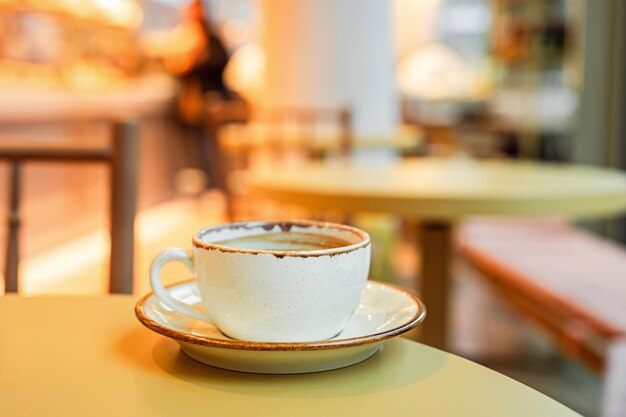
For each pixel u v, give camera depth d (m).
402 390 0.45
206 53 5.65
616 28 4.03
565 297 1.94
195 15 5.76
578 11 4.18
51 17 4.31
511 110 5.19
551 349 2.80
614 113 4.07
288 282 0.48
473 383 0.47
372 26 3.94
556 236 2.91
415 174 2.01
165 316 0.54
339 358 0.48
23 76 4.07
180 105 5.87
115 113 4.89
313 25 3.88
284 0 3.88
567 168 2.24
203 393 0.44
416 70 6.55
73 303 0.65
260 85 4.07
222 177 5.39
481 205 1.50
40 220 4.04
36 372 0.47
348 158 3.56
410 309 0.54
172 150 6.18
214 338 0.47
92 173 4.67
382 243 2.83
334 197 1.57
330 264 0.49
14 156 0.95
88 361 0.50
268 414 0.42
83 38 4.80
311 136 3.62
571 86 4.30
